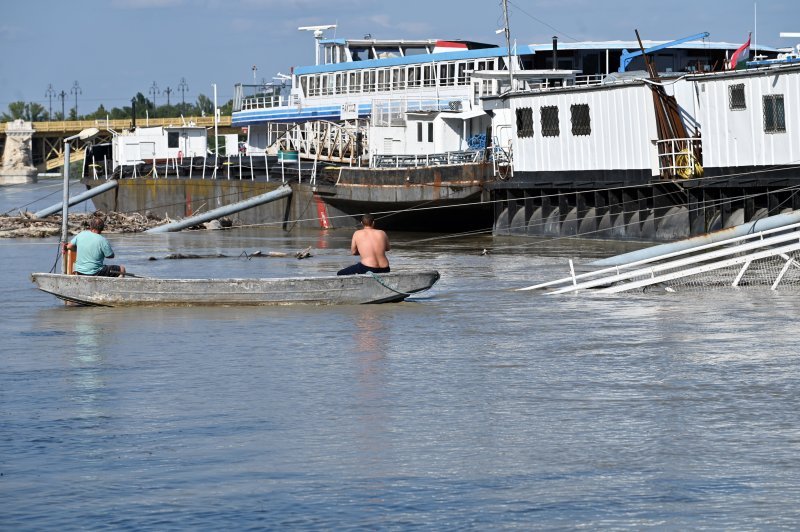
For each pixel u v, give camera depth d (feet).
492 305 108.37
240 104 314.55
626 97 181.57
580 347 83.66
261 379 72.90
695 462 51.80
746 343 83.71
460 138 229.86
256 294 107.24
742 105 166.81
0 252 184.96
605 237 187.11
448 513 45.34
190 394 68.44
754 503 45.83
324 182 239.50
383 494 47.80
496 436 57.16
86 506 46.65
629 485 48.52
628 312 101.60
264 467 52.06
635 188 182.80
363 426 59.72
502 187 205.46
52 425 60.54
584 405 63.87
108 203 301.22
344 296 107.76
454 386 69.87
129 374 75.15
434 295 116.88
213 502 46.96
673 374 72.49
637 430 57.88
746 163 167.02
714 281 120.26
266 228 248.93
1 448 55.93
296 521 44.65
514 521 44.32
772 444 54.70
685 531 42.96
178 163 297.12
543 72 225.15
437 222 228.02
